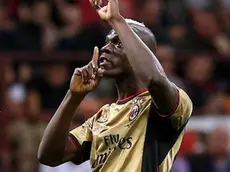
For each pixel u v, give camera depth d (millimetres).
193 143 12969
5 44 14047
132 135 6492
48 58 13633
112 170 6488
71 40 14219
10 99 12836
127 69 6594
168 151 6457
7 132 12641
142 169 6387
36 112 12836
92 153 6645
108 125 6617
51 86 13461
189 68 14500
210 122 13281
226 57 14953
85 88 6598
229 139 13141
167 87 6242
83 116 11992
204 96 14203
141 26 6621
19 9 14641
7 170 12523
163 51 13953
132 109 6559
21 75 13398
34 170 12531
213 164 12805
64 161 6824
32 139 12617
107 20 6316
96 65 6602
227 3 17859
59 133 6676
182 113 6375
